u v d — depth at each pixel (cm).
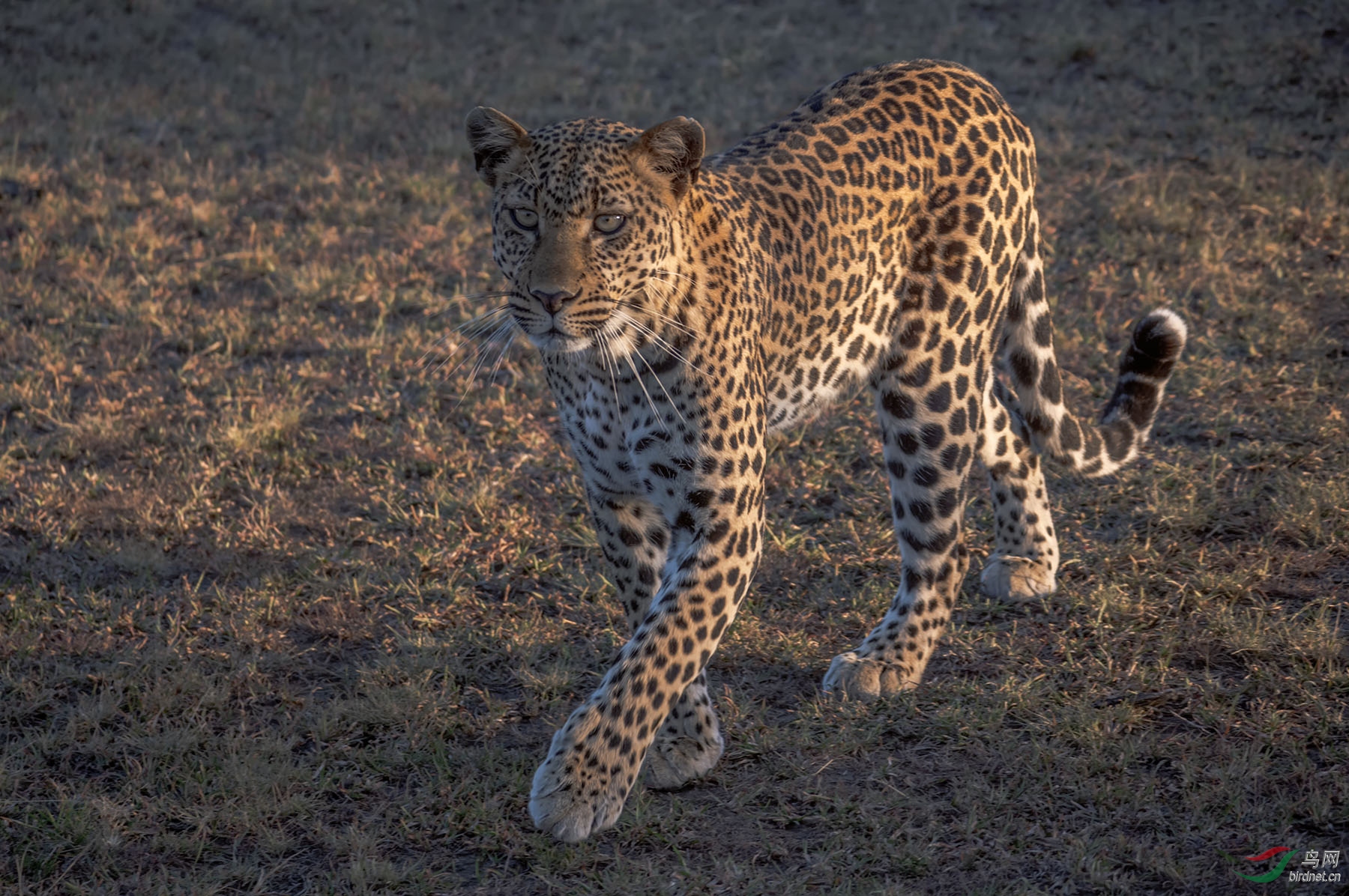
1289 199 1592
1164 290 1414
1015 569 937
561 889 673
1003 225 864
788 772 760
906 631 858
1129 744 750
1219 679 818
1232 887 640
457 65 2233
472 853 709
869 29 2288
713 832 716
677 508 725
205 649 908
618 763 671
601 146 685
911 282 845
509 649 895
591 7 2467
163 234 1659
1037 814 710
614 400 728
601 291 684
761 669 877
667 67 2198
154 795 758
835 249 803
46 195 1727
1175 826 686
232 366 1365
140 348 1395
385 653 904
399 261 1570
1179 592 920
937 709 814
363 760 783
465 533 1062
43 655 898
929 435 855
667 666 684
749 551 722
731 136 1895
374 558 1027
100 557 1026
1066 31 2189
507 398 1288
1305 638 824
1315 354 1255
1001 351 939
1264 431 1134
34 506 1092
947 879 667
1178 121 1880
